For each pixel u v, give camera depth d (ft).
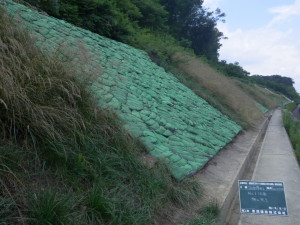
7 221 10.00
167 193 15.87
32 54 15.87
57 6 35.86
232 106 60.29
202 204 17.24
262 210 14.25
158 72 42.45
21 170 12.01
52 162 13.12
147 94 31.09
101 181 13.46
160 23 85.10
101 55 32.63
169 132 25.38
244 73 167.12
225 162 27.45
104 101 19.56
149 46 51.42
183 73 56.65
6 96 12.64
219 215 16.43
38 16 29.89
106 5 43.39
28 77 13.94
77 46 22.04
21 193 11.05
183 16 120.67
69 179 12.86
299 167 31.94
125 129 18.33
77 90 15.90
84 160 13.62
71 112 14.88
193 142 26.86
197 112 38.29
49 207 10.45
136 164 16.14
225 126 42.04
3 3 17.47
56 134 13.69
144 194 14.65
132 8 67.46
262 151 39.01
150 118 25.54
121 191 14.02
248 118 61.72
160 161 18.42
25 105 13.26
